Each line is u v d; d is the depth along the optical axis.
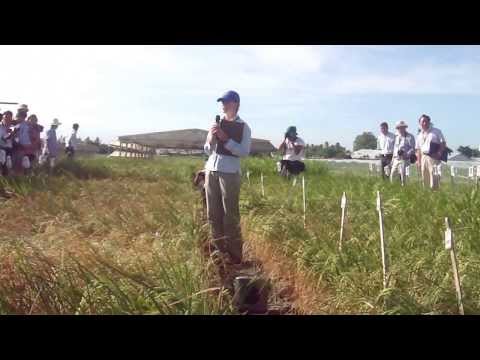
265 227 4.60
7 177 7.49
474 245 3.60
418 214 4.54
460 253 3.58
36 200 5.81
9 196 6.26
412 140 8.98
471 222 4.02
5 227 4.97
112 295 2.80
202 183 4.88
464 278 3.13
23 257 3.38
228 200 4.13
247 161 12.77
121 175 11.84
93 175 11.66
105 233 4.78
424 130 7.78
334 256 3.54
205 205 4.83
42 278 2.80
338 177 9.30
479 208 4.32
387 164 10.11
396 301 2.87
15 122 9.12
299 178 9.83
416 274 3.25
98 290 2.78
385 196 5.91
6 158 8.33
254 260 4.35
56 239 4.15
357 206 5.53
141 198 6.60
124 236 4.53
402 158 8.94
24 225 5.08
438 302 2.91
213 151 4.20
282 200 6.04
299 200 6.08
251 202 5.98
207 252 4.05
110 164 14.38
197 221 4.63
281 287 3.59
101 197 6.56
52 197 6.06
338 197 6.14
